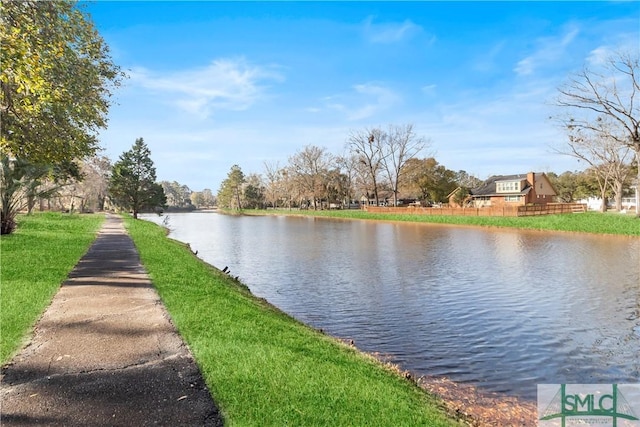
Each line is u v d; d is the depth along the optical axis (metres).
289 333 7.75
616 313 12.05
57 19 15.66
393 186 87.31
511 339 9.94
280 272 19.06
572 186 91.69
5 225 21.09
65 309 8.06
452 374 7.89
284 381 5.09
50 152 16.03
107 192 70.88
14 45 9.99
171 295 9.26
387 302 13.44
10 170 21.20
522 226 43.84
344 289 15.38
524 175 77.12
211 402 4.52
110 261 14.47
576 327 10.82
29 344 6.18
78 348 6.03
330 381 5.30
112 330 6.84
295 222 63.97
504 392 7.11
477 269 19.52
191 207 154.50
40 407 4.36
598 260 21.81
